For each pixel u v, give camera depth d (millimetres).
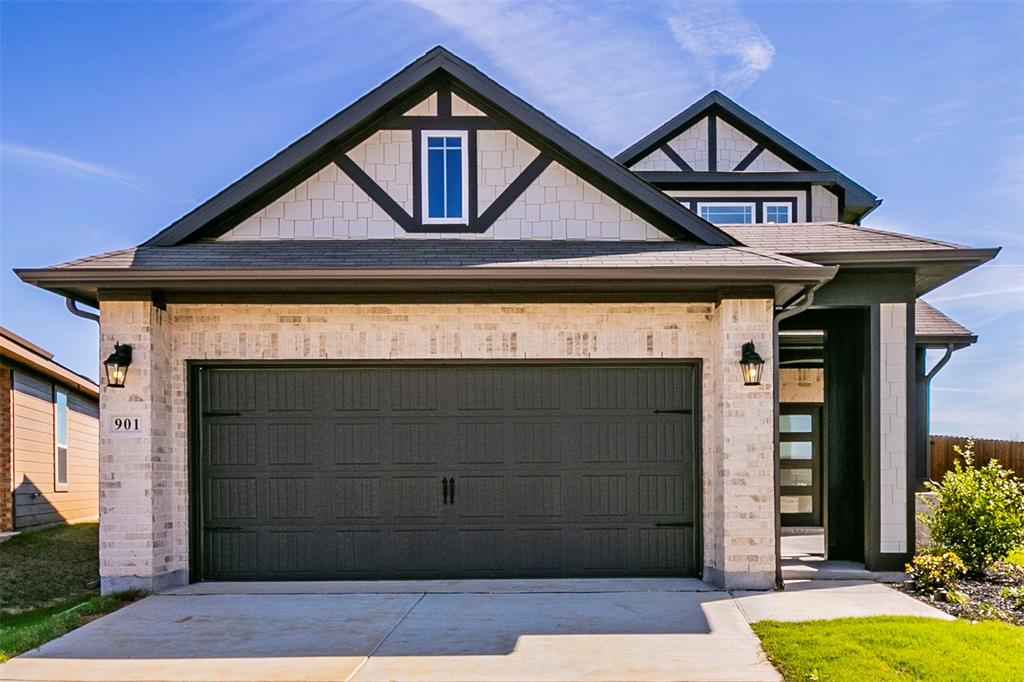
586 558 8922
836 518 10031
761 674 5742
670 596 8023
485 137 9633
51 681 5754
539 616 7305
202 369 9000
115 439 8359
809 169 15359
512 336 8938
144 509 8328
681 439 8977
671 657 6121
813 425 13922
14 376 13305
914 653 5938
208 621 7230
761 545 8344
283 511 8930
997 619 7172
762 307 8508
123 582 8266
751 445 8398
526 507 8945
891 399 9297
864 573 9047
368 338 8914
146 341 8422
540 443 8977
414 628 6945
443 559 8914
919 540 10984
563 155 9602
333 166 9586
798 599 7855
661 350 8906
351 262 8406
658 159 15438
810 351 13367
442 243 9375
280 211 9547
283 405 8992
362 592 8289
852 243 9656
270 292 8781
